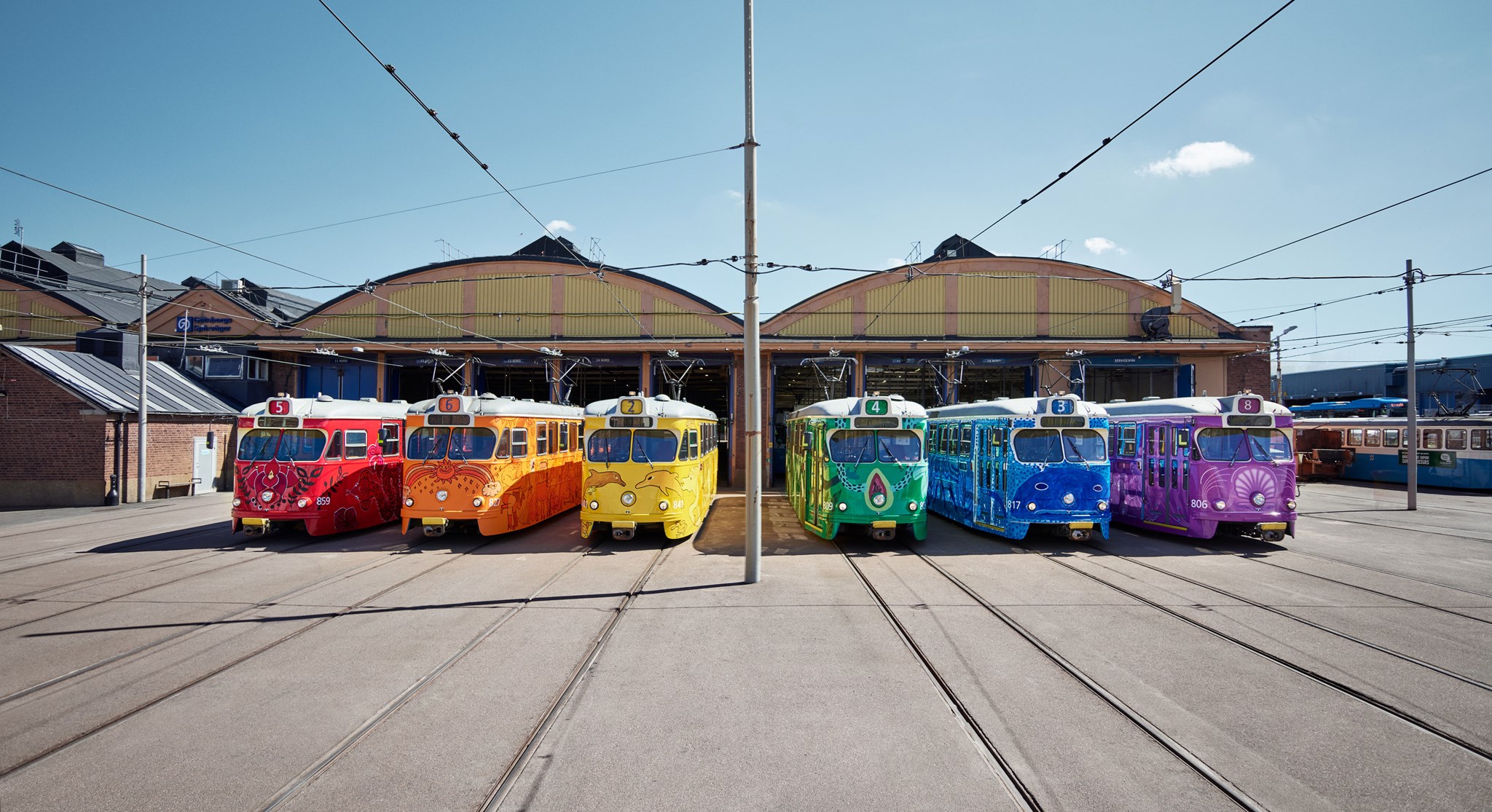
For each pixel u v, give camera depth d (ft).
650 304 92.17
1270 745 16.78
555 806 14.12
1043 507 43.75
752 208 34.78
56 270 115.03
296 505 45.80
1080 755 16.22
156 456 76.07
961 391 106.22
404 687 20.47
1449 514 60.34
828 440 44.50
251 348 94.17
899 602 30.12
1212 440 44.73
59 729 17.76
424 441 45.32
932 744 16.81
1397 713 18.62
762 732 17.46
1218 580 34.53
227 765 15.84
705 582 34.04
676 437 44.75
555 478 55.26
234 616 27.94
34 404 69.62
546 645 24.36
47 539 47.73
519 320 92.68
